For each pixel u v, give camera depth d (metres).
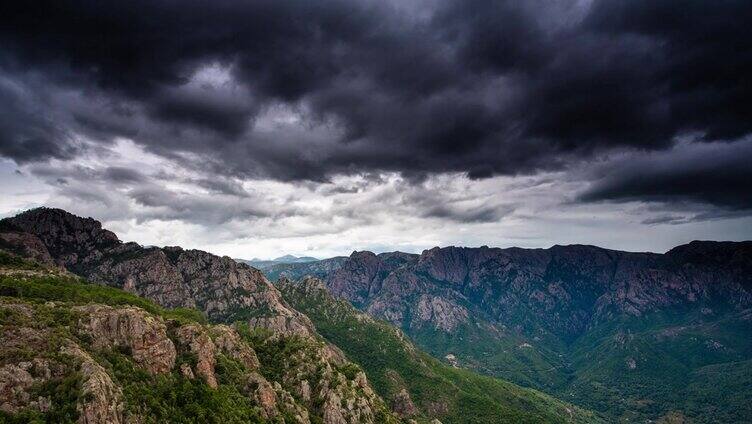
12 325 142.25
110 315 168.00
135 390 148.00
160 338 176.25
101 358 150.62
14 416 115.06
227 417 168.38
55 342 140.50
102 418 124.25
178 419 152.50
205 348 194.25
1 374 121.94
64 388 125.94
